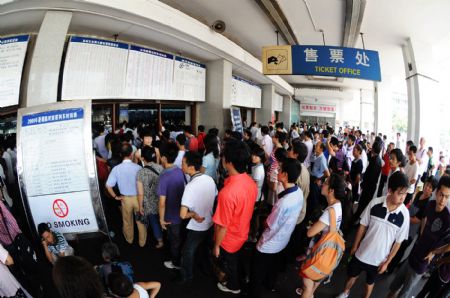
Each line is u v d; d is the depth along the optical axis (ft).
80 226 7.68
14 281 5.25
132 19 11.96
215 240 6.31
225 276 7.12
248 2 14.53
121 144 9.30
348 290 6.79
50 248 7.31
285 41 20.98
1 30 11.03
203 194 6.81
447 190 5.56
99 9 10.66
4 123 11.53
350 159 15.79
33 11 9.75
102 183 11.25
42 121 7.35
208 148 10.45
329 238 5.75
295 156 8.30
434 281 5.90
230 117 21.47
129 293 4.05
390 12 14.80
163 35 14.19
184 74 18.34
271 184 9.44
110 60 13.17
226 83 20.80
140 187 8.60
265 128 15.83
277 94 43.50
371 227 6.01
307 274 5.87
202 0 14.29
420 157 15.35
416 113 19.21
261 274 6.51
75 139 7.29
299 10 15.33
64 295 3.12
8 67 10.59
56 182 7.40
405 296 6.29
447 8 13.80
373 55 15.25
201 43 16.38
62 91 11.63
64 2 9.80
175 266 8.22
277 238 6.19
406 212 5.73
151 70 15.49
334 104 55.88
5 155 10.32
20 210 10.26
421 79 18.99
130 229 9.61
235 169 5.97
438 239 5.68
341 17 15.92
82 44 12.07
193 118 21.65
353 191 12.87
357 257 6.26
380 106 33.68
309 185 9.23
